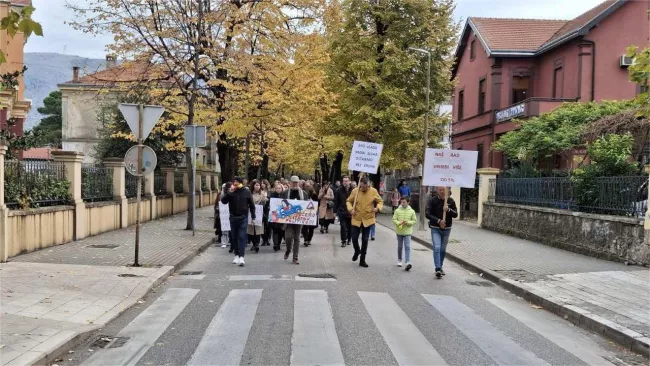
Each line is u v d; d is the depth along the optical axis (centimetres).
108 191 1772
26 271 979
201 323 703
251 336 643
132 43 1819
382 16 2938
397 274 1115
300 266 1186
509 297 930
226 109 1959
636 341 634
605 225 1306
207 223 2156
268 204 1525
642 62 690
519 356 593
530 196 1805
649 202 1141
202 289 928
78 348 600
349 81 3061
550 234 1591
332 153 3300
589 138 1828
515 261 1261
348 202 1228
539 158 2264
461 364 559
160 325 694
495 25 3400
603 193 1350
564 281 1006
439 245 1095
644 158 1664
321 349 595
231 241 1421
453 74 3872
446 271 1181
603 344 663
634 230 1198
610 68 2645
